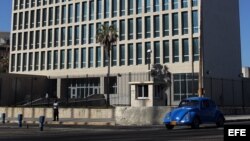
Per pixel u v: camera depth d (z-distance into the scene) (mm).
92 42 69938
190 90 55969
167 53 61812
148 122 29250
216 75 60875
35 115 42688
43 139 16266
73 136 18219
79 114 39625
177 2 61844
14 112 44312
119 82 65125
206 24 59969
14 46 79875
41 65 75438
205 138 15266
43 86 70625
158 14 63469
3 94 61781
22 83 65438
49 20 75688
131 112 29766
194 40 59531
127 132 20812
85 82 70188
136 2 65938
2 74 62219
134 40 65188
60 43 73500
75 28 72375
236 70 67312
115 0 68438
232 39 67125
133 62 64875
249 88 66188
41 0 77188
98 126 28562
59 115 40969
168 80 58594
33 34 77500
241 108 48000
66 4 73812
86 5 71625
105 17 69188
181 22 60938
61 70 72625
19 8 80125
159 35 62969
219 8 64062
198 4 59844
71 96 71438
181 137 16047
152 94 42469
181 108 23797
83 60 70688
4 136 18766
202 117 23625
